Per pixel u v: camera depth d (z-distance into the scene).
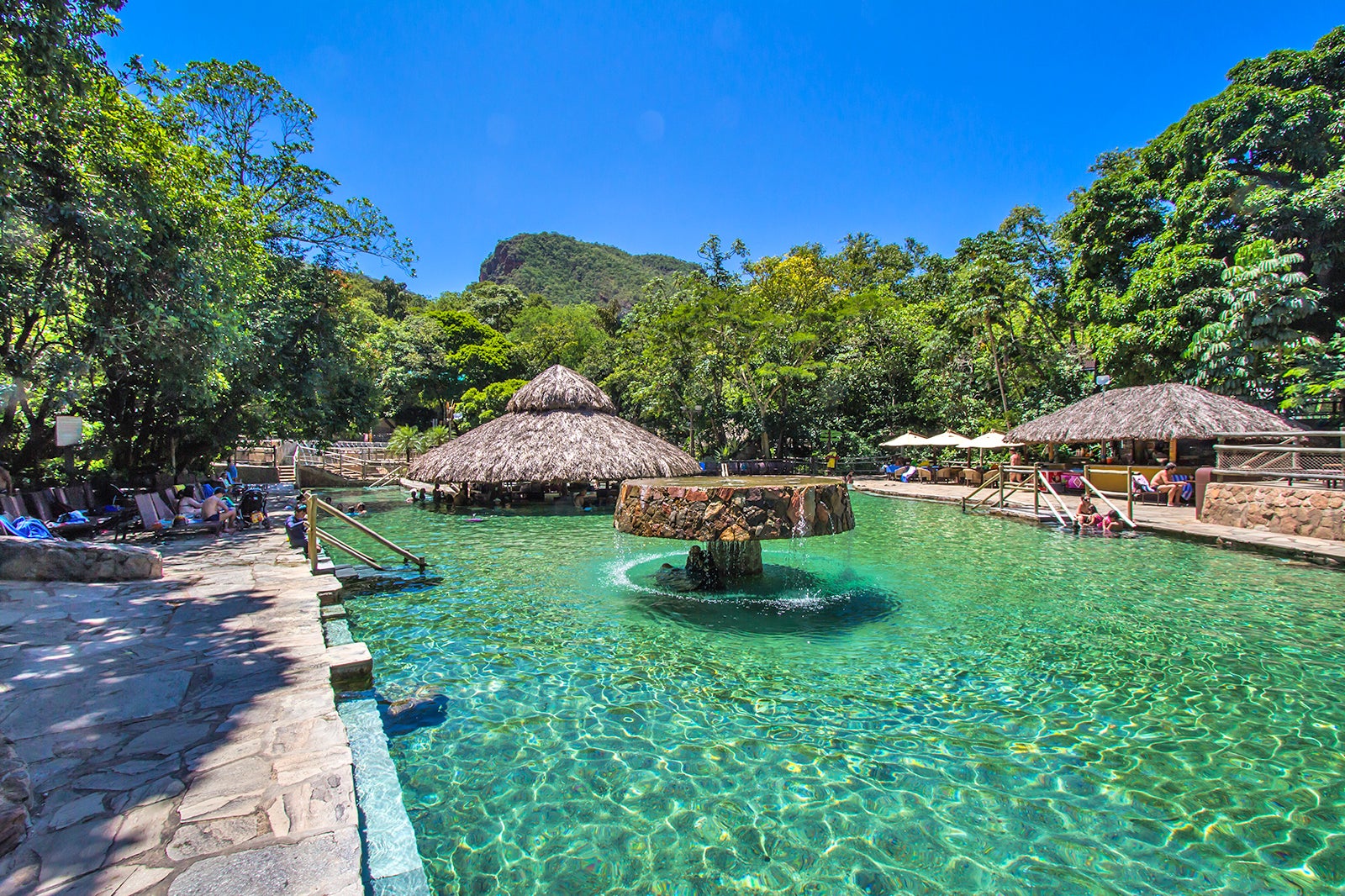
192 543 10.49
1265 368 17.39
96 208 8.47
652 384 32.09
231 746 3.27
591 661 5.51
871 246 43.31
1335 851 3.01
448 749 4.02
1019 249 24.67
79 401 12.08
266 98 15.43
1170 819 3.27
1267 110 18.73
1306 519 10.23
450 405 46.53
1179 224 19.88
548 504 18.41
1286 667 5.29
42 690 4.01
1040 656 5.55
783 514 6.65
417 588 8.24
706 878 2.88
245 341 11.26
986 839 3.13
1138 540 11.51
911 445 25.25
